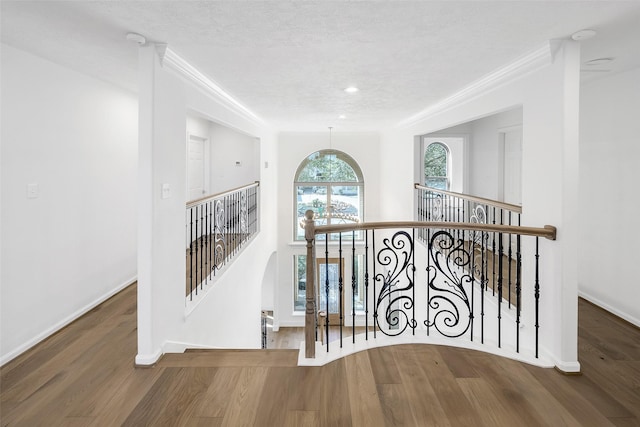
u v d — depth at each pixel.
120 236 4.18
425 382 2.24
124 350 2.75
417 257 5.69
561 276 2.44
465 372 2.37
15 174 2.70
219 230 4.58
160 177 2.63
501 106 3.23
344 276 8.31
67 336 3.02
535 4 1.96
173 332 2.88
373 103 4.59
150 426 1.85
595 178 3.73
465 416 1.93
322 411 1.96
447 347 2.71
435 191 4.98
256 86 3.73
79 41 2.51
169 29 2.29
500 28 2.27
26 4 1.96
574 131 2.41
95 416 1.93
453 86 3.71
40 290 2.94
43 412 1.97
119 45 2.58
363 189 8.08
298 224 8.27
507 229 2.57
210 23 2.20
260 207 6.36
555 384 2.26
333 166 8.16
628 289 3.35
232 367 2.45
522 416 1.93
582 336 3.05
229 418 1.91
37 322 2.90
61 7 2.00
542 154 2.65
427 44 2.53
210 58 2.84
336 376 2.31
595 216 3.74
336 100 4.43
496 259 4.97
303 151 8.02
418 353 2.61
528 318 2.83
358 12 2.07
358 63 2.97
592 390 2.20
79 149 3.43
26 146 2.79
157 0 1.92
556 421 1.90
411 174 5.76
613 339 2.99
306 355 2.53
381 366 2.43
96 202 3.71
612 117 3.49
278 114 5.47
